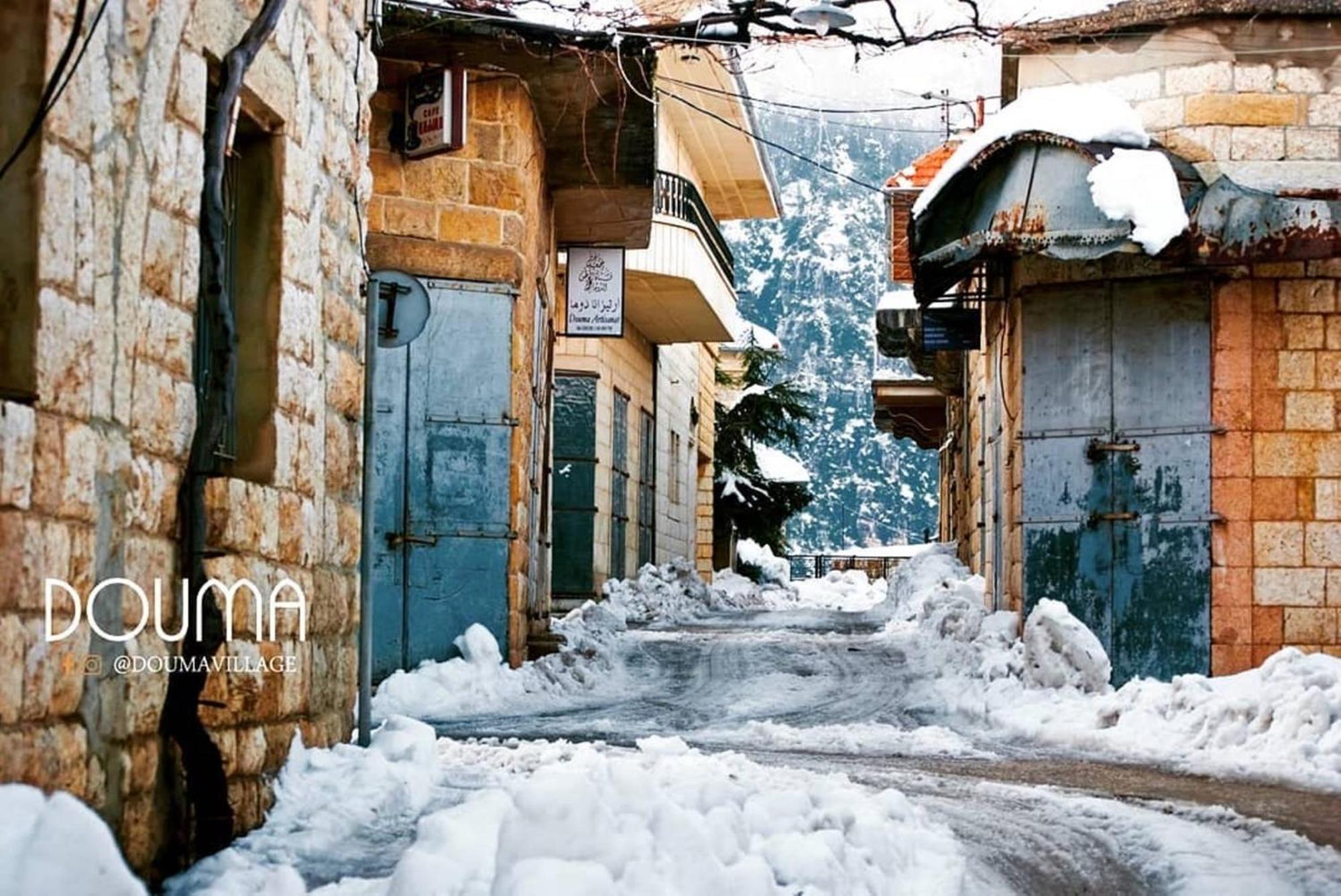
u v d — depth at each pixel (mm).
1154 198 16234
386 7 16141
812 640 23156
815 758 13266
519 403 17906
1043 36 17281
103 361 6715
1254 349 17203
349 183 10531
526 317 18281
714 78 29188
